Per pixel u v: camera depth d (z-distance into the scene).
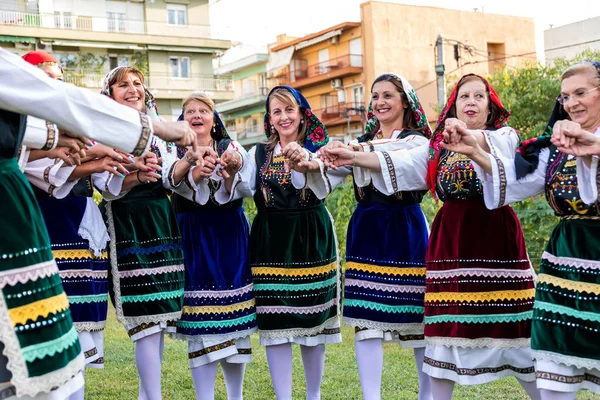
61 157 3.07
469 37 34.88
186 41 31.39
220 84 32.75
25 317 2.30
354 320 4.19
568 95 3.33
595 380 3.21
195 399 4.84
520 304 3.80
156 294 4.17
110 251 4.21
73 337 2.48
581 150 3.03
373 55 32.50
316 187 4.27
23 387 2.23
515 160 3.50
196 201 4.27
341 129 34.00
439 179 3.90
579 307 3.18
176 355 6.03
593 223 3.24
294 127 4.40
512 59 36.19
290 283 4.30
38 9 29.42
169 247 4.26
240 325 4.31
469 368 3.74
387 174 3.96
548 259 3.36
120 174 3.74
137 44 30.45
